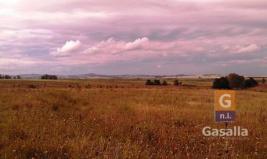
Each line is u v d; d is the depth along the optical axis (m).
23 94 21.05
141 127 10.84
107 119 12.42
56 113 13.99
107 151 7.64
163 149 8.38
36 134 9.24
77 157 7.27
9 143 8.19
